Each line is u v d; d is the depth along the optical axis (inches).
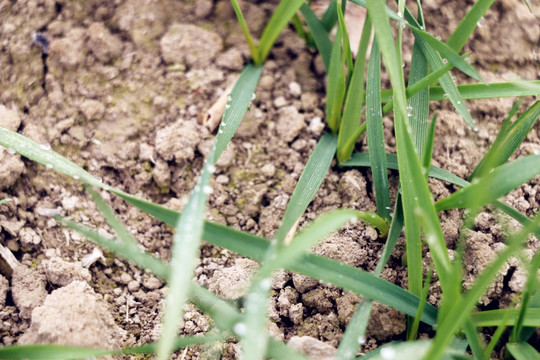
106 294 17.1
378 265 16.1
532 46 19.1
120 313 17.0
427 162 16.1
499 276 16.6
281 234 16.0
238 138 18.4
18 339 16.5
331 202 17.7
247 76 18.0
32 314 16.0
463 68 16.4
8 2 19.1
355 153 17.9
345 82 17.8
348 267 15.5
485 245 16.8
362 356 15.8
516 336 15.7
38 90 18.4
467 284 16.7
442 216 17.3
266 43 18.2
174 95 18.7
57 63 18.6
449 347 15.7
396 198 17.1
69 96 18.5
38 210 17.5
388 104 16.8
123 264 17.3
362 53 16.9
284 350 14.8
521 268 16.6
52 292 16.3
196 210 14.9
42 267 17.0
